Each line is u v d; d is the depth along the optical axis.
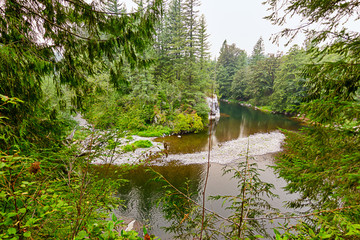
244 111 34.34
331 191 2.66
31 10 2.60
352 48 2.87
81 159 1.94
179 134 18.94
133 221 6.88
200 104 22.12
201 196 8.56
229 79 50.28
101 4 3.06
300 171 3.07
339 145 2.79
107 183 1.98
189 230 2.08
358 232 1.18
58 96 3.23
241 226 1.89
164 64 25.72
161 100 19.72
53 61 3.02
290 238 1.47
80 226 1.38
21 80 2.21
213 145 15.99
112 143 2.17
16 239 0.91
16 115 2.26
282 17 3.45
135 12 3.12
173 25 27.86
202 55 25.53
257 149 15.23
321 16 3.17
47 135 2.64
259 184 2.09
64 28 2.93
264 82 38.78
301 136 3.36
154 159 12.35
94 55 3.30
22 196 1.09
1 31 2.28
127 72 17.12
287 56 29.03
